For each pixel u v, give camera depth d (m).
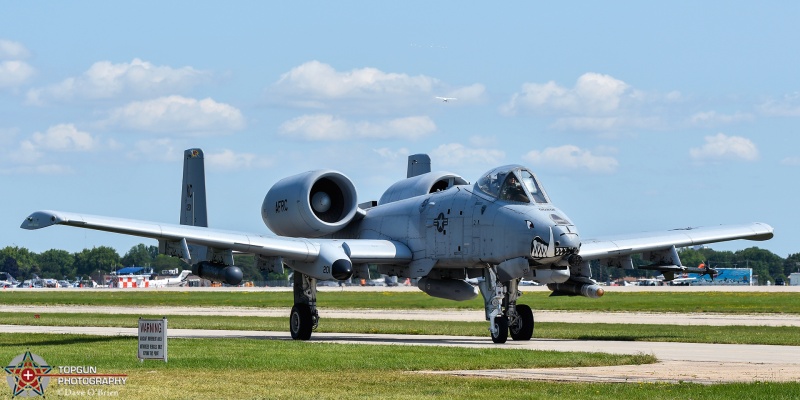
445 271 89.25
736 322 115.94
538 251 76.56
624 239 89.06
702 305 168.88
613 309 157.38
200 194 103.50
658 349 73.69
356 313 150.50
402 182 96.38
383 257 85.56
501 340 80.06
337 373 54.62
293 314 87.19
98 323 113.25
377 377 52.59
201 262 83.00
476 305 179.00
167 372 54.62
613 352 69.81
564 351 67.50
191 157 104.62
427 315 141.62
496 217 79.94
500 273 80.50
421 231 86.75
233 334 97.00
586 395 45.84
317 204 93.25
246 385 49.31
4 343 76.69
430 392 46.97
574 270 87.44
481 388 48.25
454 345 76.75
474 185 84.50
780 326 103.12
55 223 72.44
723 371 56.59
